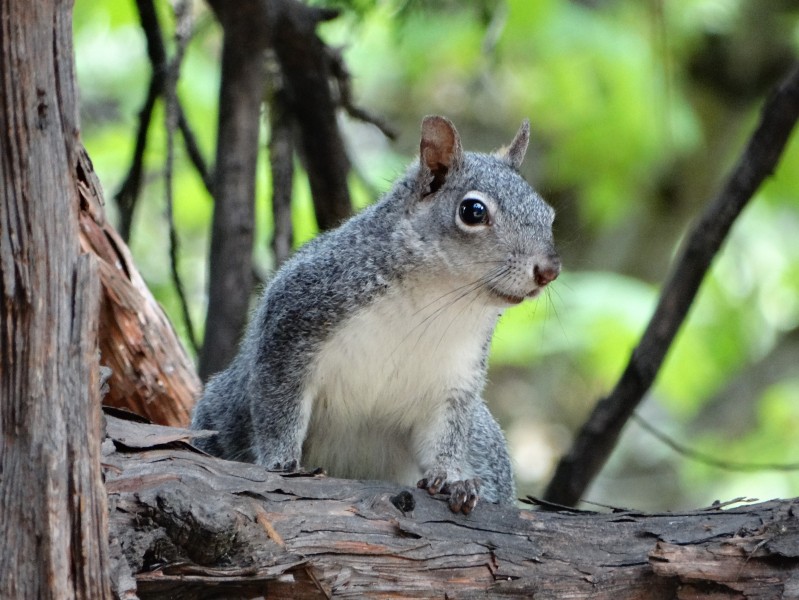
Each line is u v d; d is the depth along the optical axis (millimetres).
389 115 21406
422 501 7598
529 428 21125
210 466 7035
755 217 20344
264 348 9391
